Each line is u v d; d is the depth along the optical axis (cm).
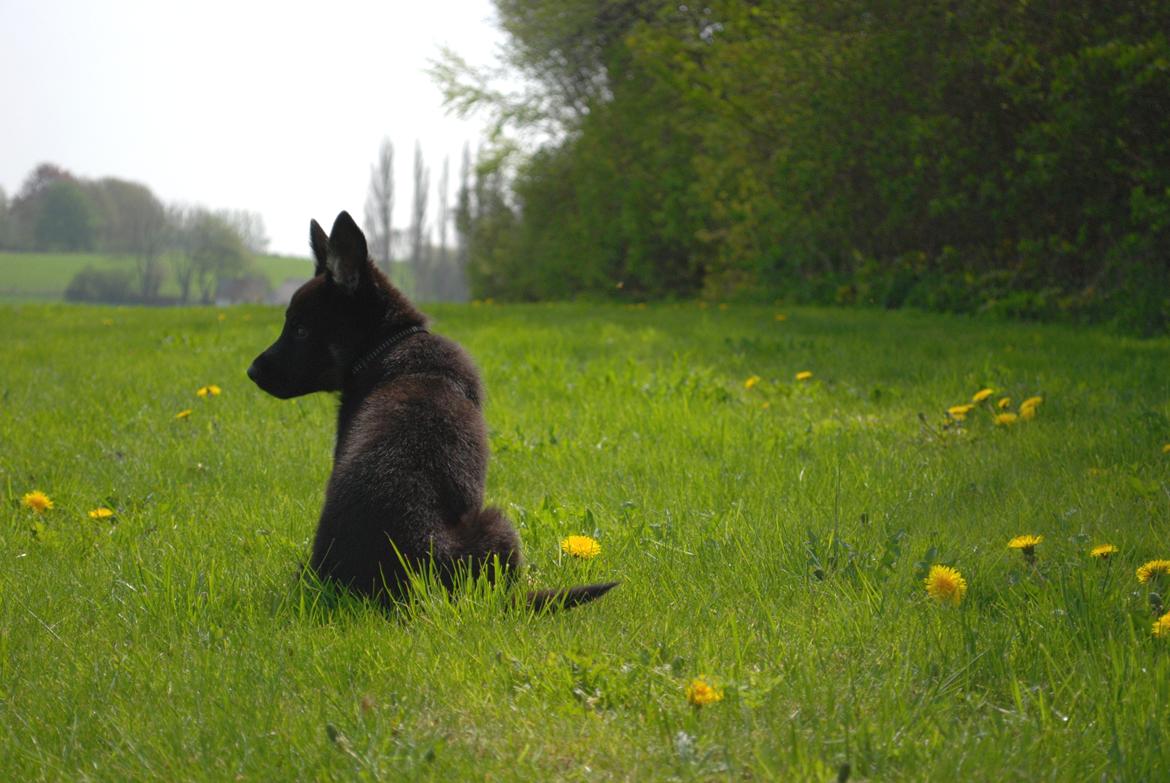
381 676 285
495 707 265
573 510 448
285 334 405
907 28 1418
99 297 7525
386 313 399
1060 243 1291
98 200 8550
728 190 1881
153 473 559
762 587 356
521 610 320
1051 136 1223
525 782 229
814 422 666
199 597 344
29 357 1098
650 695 267
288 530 440
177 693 279
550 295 2719
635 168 2327
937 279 1486
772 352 1009
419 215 8969
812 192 1636
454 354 386
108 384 875
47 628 329
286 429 670
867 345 1032
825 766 229
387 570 316
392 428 339
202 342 1199
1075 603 315
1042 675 279
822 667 285
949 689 273
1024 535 410
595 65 2672
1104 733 244
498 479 536
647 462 551
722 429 618
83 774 238
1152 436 553
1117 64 1116
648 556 390
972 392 738
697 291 2323
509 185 2981
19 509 483
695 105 1802
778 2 1570
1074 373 791
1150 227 1130
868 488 484
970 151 1352
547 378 845
